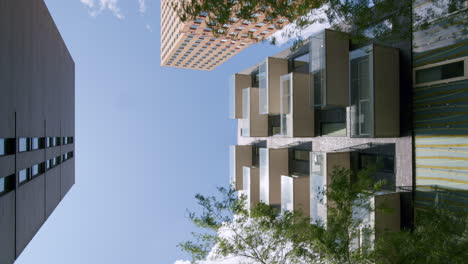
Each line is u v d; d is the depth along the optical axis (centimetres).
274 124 2248
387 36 1207
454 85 1127
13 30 1709
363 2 1019
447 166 1145
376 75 1284
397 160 1355
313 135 1809
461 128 1101
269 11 995
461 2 1085
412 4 1220
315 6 975
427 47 1229
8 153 1683
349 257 975
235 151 2552
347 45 1541
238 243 1034
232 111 2516
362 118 1352
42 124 2373
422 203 1232
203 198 1101
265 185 2062
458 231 891
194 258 1047
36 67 2206
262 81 2069
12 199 1705
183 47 5853
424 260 868
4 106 1570
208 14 1034
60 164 3194
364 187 1042
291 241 1054
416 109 1277
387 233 1023
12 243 1700
